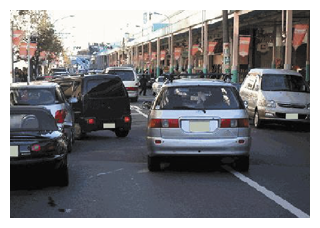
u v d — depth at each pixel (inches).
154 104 390.0
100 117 607.2
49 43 2369.6
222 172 394.0
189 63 2139.5
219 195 315.3
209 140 371.2
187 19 2114.9
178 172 393.4
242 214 271.1
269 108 715.4
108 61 5615.2
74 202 298.7
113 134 674.2
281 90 737.0
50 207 287.4
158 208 283.7
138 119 884.0
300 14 1465.3
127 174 386.3
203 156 374.9
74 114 608.1
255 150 521.0
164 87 393.1
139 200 302.5
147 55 3353.8
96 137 639.1
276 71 762.8
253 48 1978.3
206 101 381.7
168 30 2519.7
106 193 322.0
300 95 725.9
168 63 3314.5
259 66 1996.8
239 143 373.7
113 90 616.4
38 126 347.6
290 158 469.1
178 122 373.1
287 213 273.3
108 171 399.5
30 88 494.6
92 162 443.2
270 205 289.9
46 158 324.8
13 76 1720.0
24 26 2148.1
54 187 341.1
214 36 2347.4
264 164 434.6
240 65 2025.1
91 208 284.5
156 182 355.6
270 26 1814.7
